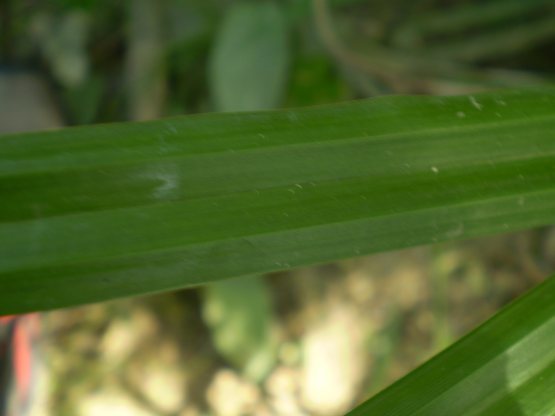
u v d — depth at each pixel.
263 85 0.85
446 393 0.28
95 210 0.26
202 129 0.27
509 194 0.29
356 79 0.90
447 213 0.29
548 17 0.95
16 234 0.26
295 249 0.27
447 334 0.91
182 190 0.27
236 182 0.27
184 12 0.92
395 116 0.29
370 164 0.28
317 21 0.83
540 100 0.30
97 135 0.26
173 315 0.97
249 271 0.27
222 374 0.96
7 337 0.85
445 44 0.95
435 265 0.88
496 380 0.28
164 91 0.92
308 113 0.28
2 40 0.93
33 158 0.26
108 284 0.26
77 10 0.86
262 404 0.95
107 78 0.95
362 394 0.94
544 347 0.29
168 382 0.96
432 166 0.29
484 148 0.29
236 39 0.85
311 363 0.95
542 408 0.28
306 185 0.28
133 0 0.92
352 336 0.94
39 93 0.90
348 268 0.95
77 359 0.96
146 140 0.27
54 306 0.26
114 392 0.96
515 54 0.97
